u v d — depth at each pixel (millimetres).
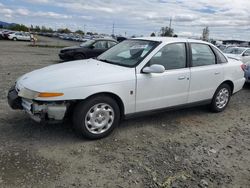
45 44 37375
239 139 4477
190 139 4340
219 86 5602
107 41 14289
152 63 4453
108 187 2936
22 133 4086
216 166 3533
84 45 14055
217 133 4680
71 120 4035
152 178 3148
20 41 44844
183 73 4812
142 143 4062
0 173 3029
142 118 5141
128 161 3498
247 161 3730
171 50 4742
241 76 6090
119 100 4156
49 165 3271
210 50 5445
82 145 3848
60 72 4062
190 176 3246
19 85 3986
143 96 4355
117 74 4078
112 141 4059
